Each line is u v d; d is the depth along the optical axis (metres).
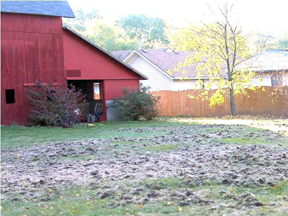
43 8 21.38
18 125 20.30
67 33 22.38
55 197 7.12
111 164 9.59
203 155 10.15
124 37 59.38
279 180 7.27
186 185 7.32
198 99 27.19
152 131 16.72
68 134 16.47
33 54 21.17
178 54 36.31
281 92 24.53
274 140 12.68
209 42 24.80
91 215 5.98
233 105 25.50
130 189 7.27
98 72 23.59
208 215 5.62
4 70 20.20
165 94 28.12
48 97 21.14
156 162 9.53
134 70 24.91
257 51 30.28
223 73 30.92
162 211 5.95
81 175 8.60
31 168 9.66
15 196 7.29
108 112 24.23
